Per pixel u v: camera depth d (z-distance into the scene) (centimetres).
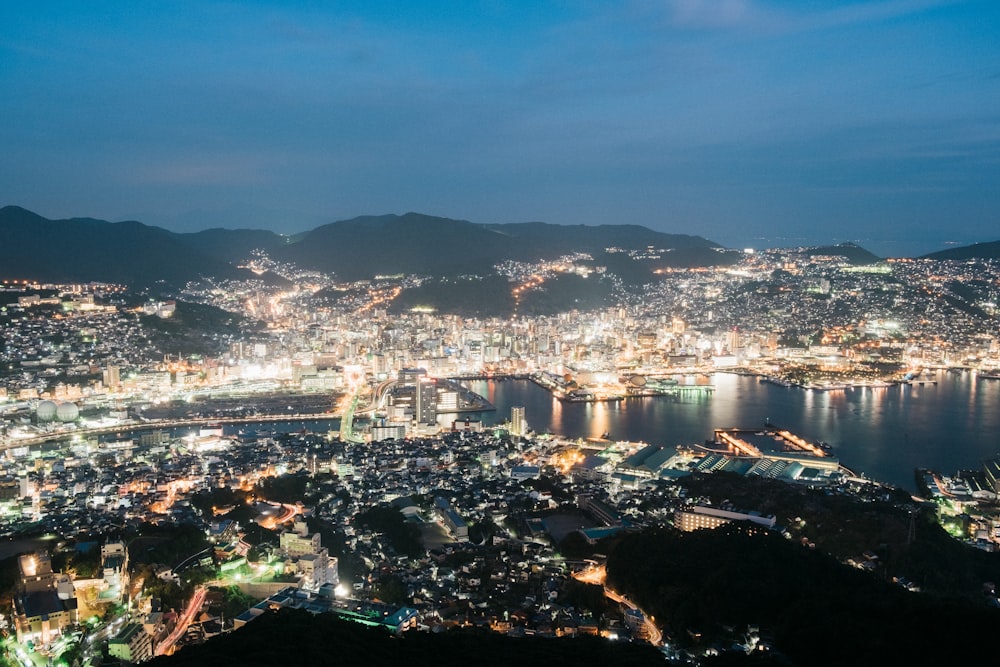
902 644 18725
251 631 19675
